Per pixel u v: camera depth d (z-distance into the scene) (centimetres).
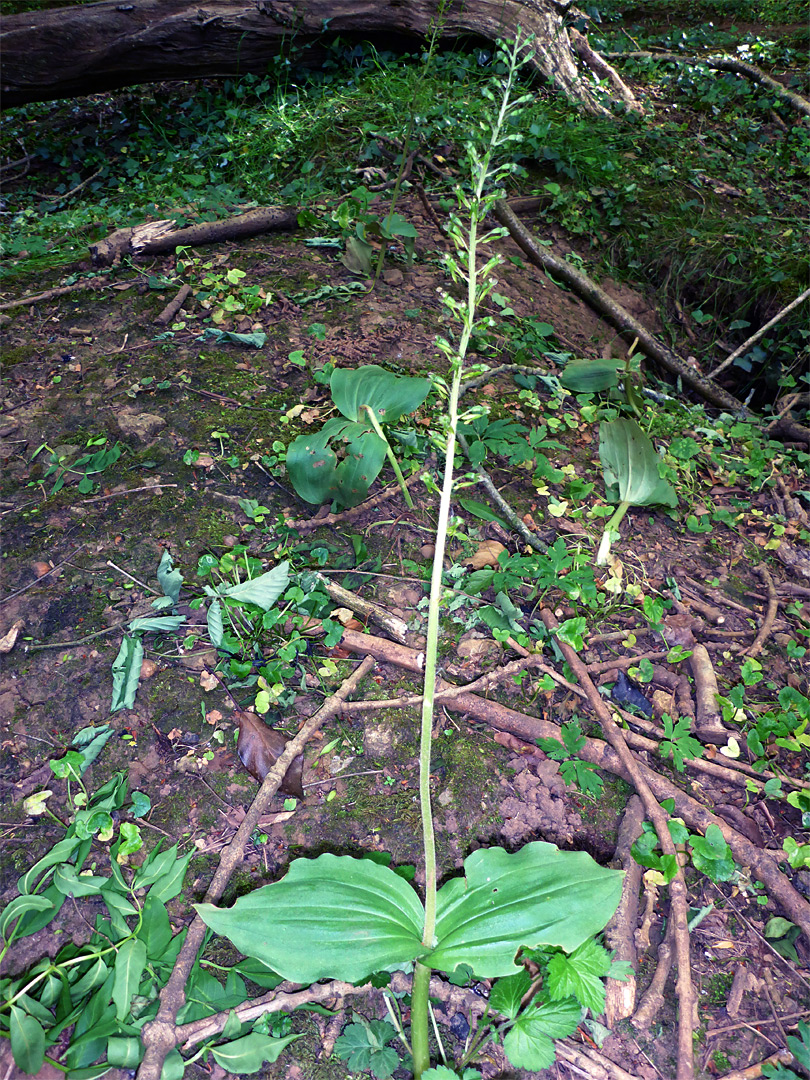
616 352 484
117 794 220
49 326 404
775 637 294
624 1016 188
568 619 282
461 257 197
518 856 188
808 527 353
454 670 261
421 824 220
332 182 568
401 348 395
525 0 712
